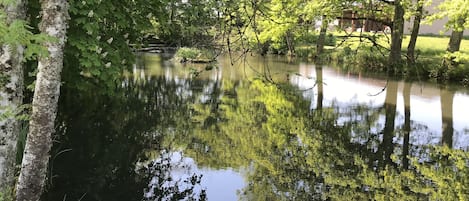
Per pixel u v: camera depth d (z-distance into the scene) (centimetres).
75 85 920
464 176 786
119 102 1363
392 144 999
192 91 1677
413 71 1894
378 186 730
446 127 1156
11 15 353
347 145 988
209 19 747
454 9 1252
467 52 1928
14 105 371
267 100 1528
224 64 2572
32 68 789
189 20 784
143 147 905
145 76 2027
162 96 1544
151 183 710
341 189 706
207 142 976
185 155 872
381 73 2152
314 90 1734
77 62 889
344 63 2433
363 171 809
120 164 784
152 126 1091
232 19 733
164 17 909
